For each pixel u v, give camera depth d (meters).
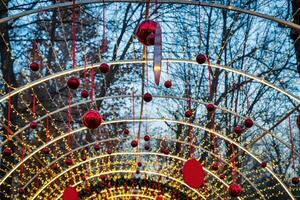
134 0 7.51
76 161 19.50
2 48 17.28
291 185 26.06
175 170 17.86
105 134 23.62
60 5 7.49
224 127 20.25
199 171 6.96
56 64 24.89
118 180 17.17
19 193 14.49
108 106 26.19
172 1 7.42
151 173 16.72
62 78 24.83
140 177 17.53
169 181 18.58
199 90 23.61
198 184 6.93
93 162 20.59
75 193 9.30
